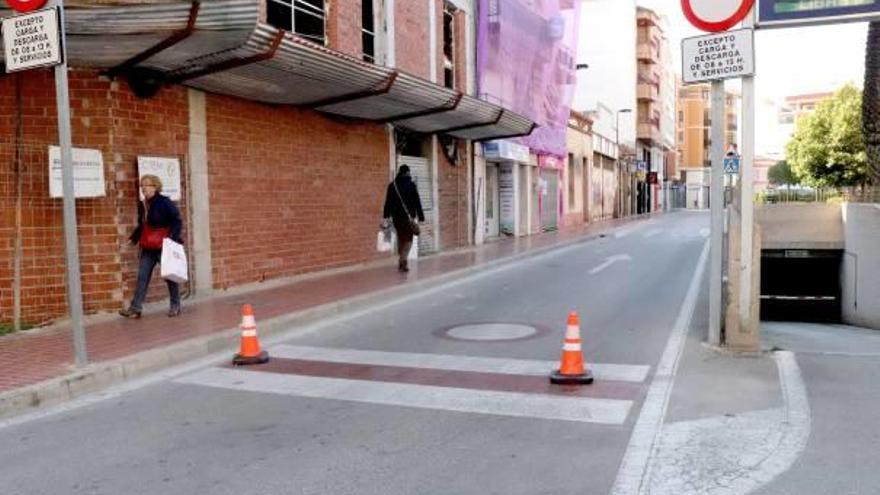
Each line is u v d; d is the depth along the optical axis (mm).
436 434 5293
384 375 7043
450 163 20391
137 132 9914
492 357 7723
